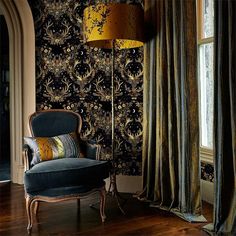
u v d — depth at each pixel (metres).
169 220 2.91
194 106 2.96
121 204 3.35
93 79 3.89
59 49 3.95
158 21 3.33
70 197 2.71
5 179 4.45
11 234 2.60
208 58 3.46
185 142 2.99
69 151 3.04
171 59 3.15
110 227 2.74
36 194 2.66
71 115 3.35
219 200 2.57
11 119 4.25
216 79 2.57
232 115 2.45
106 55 3.85
